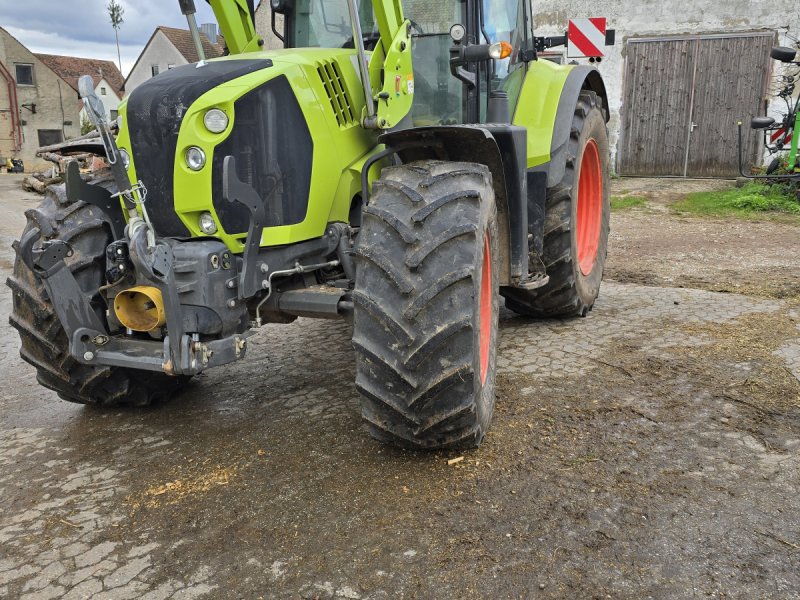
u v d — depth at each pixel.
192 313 2.72
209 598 2.10
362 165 3.29
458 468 2.74
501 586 2.08
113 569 2.26
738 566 2.12
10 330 5.21
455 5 3.49
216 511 2.56
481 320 2.91
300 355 4.36
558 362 3.86
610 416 3.15
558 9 12.36
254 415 3.44
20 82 37.72
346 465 2.84
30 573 2.27
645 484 2.58
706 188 10.98
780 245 6.98
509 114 3.91
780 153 10.90
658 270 6.10
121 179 2.60
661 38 11.92
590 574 2.11
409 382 2.47
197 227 2.82
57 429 3.41
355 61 3.36
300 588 2.12
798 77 10.84
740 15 11.40
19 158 37.75
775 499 2.46
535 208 3.96
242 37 3.71
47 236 3.08
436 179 2.66
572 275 4.28
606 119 5.25
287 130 2.90
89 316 2.96
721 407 3.20
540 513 2.42
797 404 3.20
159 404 3.67
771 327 4.28
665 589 2.03
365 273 2.57
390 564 2.20
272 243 2.90
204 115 2.71
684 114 12.11
